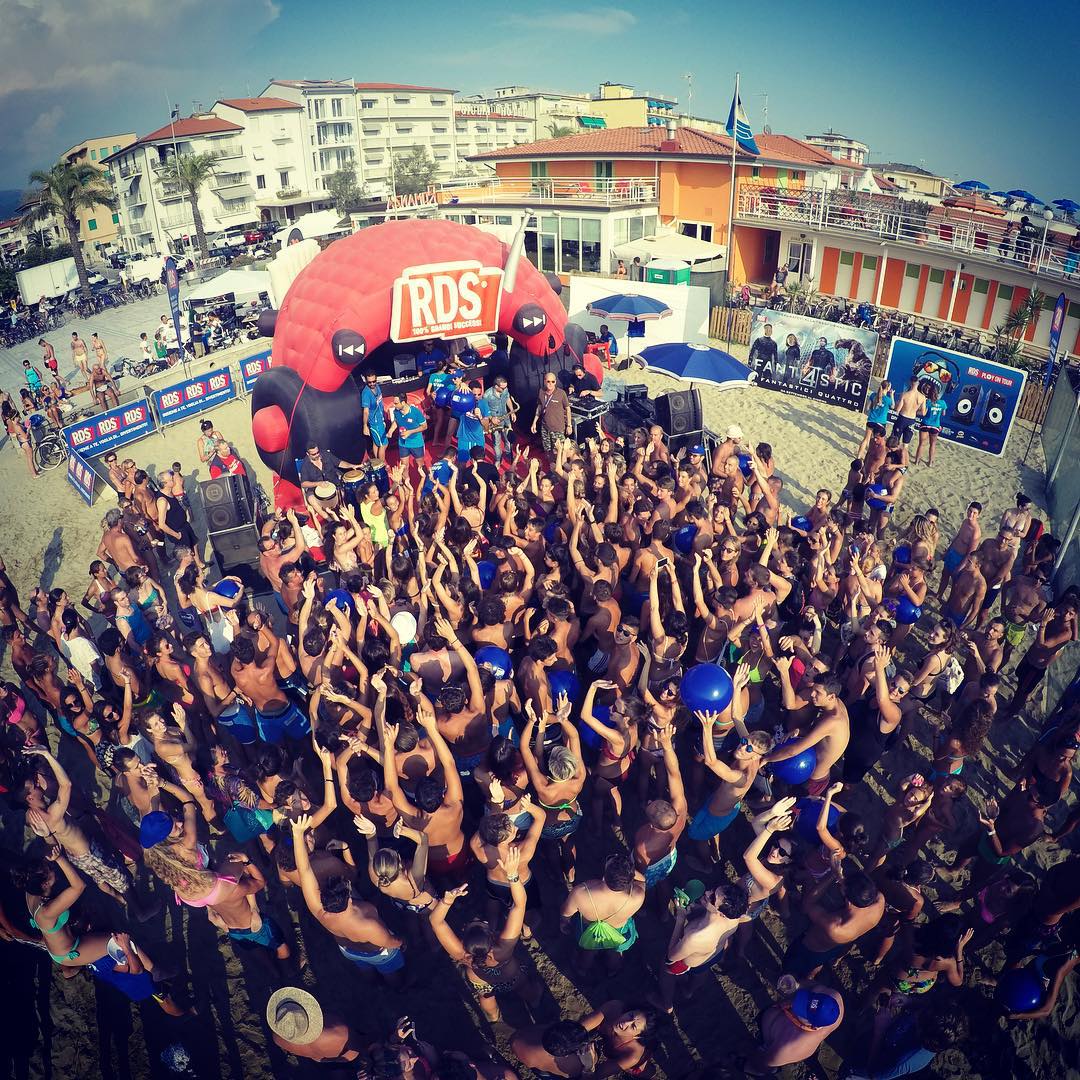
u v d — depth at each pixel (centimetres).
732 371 1248
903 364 1653
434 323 1270
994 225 2667
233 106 7556
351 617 827
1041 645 833
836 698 646
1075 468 1327
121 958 558
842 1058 584
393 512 1073
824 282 3159
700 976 599
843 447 1658
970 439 1559
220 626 830
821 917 550
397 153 9156
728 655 787
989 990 625
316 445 1241
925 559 931
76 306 4153
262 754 610
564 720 628
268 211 7819
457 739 662
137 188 7275
